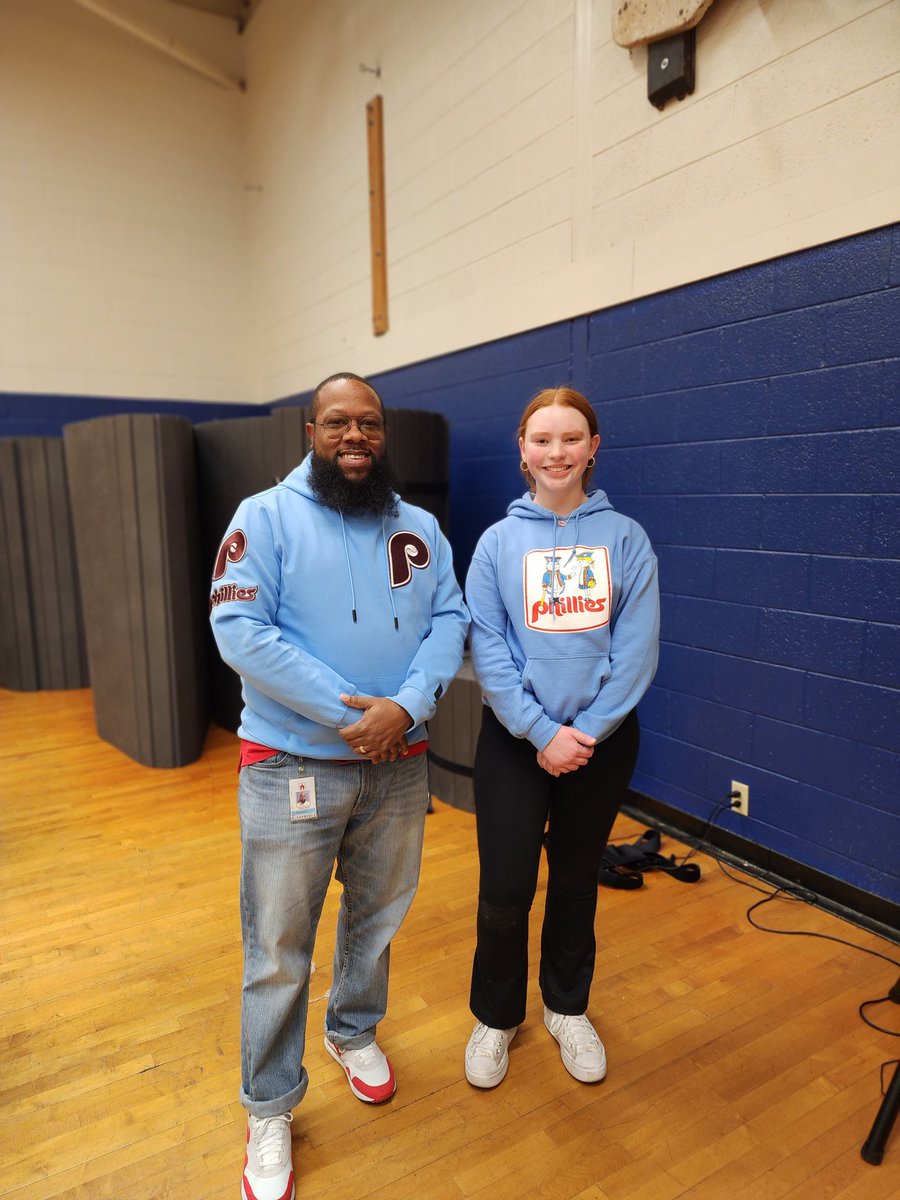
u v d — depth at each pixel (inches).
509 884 54.9
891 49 71.4
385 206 158.6
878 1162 52.7
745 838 95.0
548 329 117.8
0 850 100.6
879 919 80.8
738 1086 59.8
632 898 87.3
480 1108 57.8
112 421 126.1
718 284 91.1
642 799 110.2
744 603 92.4
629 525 55.8
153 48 212.5
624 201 101.8
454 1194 50.8
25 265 203.2
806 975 73.2
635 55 97.2
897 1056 62.9
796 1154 53.9
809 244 80.3
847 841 83.4
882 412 76.2
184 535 129.8
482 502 137.7
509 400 128.1
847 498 80.1
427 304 147.9
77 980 73.7
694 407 95.8
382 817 52.7
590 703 54.0
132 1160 53.7
